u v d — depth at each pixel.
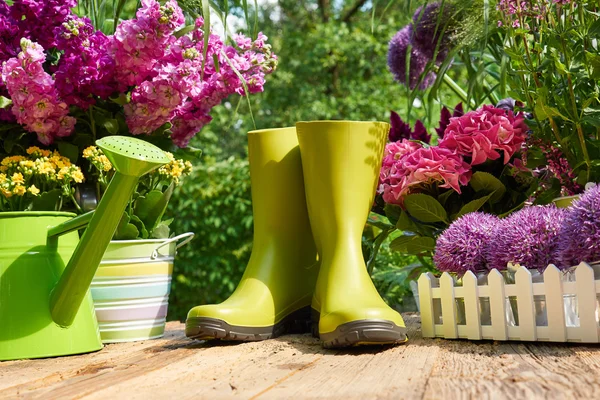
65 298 1.00
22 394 0.71
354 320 0.92
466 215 1.04
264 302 1.12
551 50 1.22
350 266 1.04
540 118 1.15
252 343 1.07
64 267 1.07
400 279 2.00
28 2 1.17
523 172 1.29
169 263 1.29
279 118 7.16
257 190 1.22
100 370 0.85
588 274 0.85
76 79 1.17
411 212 1.27
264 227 1.21
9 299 1.00
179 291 4.22
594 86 1.18
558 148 1.22
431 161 1.25
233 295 1.14
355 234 1.08
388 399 0.59
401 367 0.77
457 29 1.37
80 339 1.04
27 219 1.04
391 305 2.24
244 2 1.31
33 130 1.18
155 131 1.33
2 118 1.21
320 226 1.10
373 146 1.10
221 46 1.29
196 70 1.23
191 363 0.88
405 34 1.70
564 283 0.88
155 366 0.86
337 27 7.22
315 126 1.08
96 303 1.19
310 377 0.73
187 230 4.14
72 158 1.24
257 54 1.34
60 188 1.20
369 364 0.81
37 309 1.01
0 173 1.11
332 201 1.08
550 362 0.75
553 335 0.87
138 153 0.89
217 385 0.70
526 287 0.90
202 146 6.44
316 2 7.97
